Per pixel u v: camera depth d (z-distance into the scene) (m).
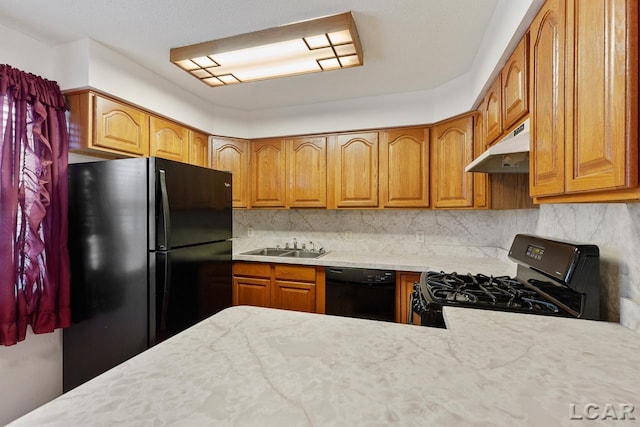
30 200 1.65
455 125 2.33
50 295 1.72
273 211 3.27
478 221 2.67
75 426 0.48
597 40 0.72
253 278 2.75
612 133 0.66
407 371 0.66
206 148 2.85
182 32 1.71
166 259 1.68
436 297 1.32
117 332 1.71
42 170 1.70
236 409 0.53
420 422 0.50
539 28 1.06
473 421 0.50
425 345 0.79
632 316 0.93
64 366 1.86
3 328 1.54
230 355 0.73
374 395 0.57
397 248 2.91
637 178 0.61
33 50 1.73
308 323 0.95
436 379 0.62
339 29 1.54
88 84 1.76
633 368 0.68
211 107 2.84
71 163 1.84
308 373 0.65
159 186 1.67
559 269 1.12
